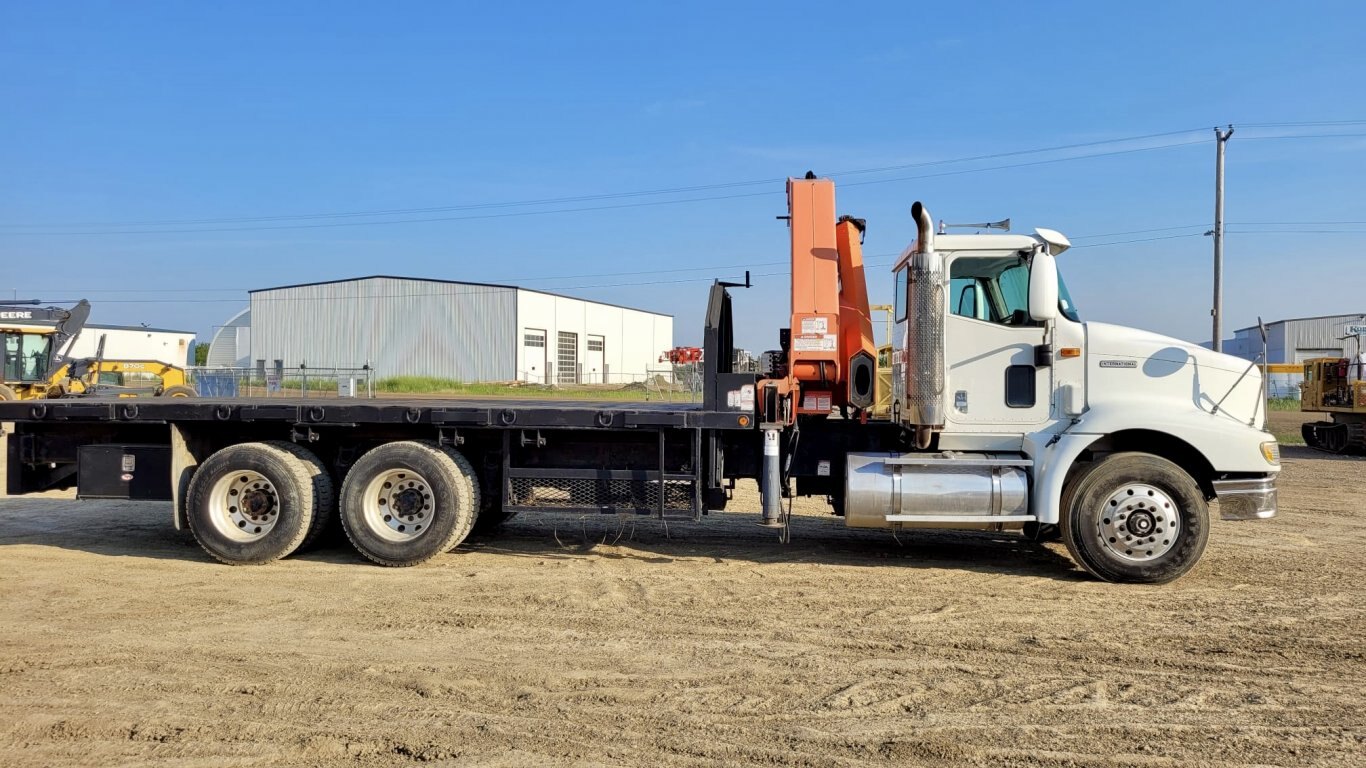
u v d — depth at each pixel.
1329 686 5.04
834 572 7.81
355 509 7.95
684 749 4.18
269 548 7.96
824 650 5.62
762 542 9.21
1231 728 4.45
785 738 4.30
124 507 11.35
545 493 8.20
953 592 7.10
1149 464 7.32
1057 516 7.33
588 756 4.09
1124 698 4.84
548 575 7.62
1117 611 6.55
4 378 23.42
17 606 6.54
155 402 8.68
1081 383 7.73
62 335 24.69
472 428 8.18
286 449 8.21
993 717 4.57
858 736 4.32
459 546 8.90
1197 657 5.53
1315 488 13.92
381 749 4.15
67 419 8.44
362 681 5.00
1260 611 6.55
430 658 5.41
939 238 7.83
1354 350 21.55
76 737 4.27
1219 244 26.08
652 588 7.18
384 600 6.76
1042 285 7.39
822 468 8.17
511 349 49.81
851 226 8.38
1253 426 7.70
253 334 53.34
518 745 4.20
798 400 8.09
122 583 7.27
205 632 5.90
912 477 7.55
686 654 5.52
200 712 4.56
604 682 5.02
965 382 7.85
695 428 7.88
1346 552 8.73
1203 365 7.67
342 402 9.26
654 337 67.19
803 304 7.98
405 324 51.22
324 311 52.31
